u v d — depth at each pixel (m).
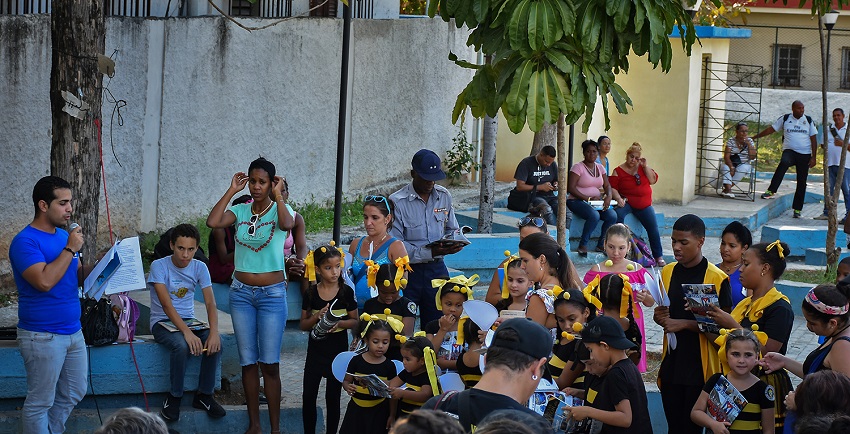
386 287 7.93
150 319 8.55
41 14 11.80
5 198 11.55
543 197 15.50
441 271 9.45
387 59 17.80
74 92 8.34
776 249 7.19
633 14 8.13
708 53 20.55
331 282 8.24
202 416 8.28
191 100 14.05
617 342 6.25
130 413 4.35
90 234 8.55
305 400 8.23
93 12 8.41
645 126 20.06
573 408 6.27
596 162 15.78
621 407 6.20
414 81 18.59
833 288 6.52
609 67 8.40
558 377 6.94
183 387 8.28
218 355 8.35
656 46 8.27
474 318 6.73
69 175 8.39
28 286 7.24
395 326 7.45
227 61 14.55
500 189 19.33
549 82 8.01
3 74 11.41
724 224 18.62
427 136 19.16
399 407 7.30
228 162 14.78
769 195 21.03
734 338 6.62
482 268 13.22
